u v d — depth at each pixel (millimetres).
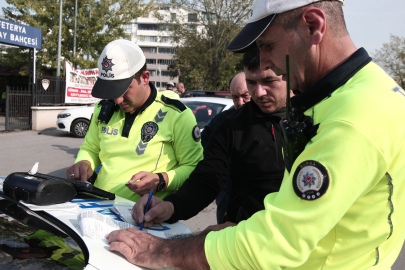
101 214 1337
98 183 2016
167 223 1448
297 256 772
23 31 10039
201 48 24453
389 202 786
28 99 10742
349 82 847
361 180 728
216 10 23141
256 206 1643
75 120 9359
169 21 24656
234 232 886
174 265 987
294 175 804
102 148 2051
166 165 1976
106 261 1030
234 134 1647
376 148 722
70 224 1257
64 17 18594
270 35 896
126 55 1807
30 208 1344
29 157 6887
